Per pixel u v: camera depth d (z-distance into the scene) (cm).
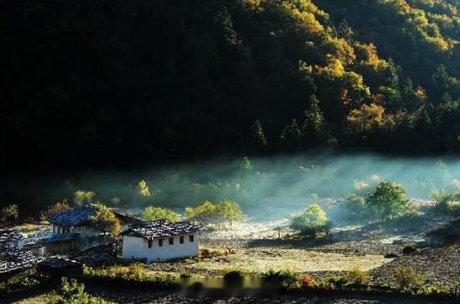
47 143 13962
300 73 15712
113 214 7750
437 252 6450
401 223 9025
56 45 15588
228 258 6706
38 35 15625
